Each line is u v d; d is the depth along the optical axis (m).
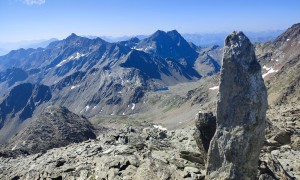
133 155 32.56
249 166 22.34
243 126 22.14
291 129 42.97
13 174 42.03
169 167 28.22
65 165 37.38
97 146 42.75
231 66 22.55
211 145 23.44
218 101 23.09
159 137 44.56
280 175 27.16
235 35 22.73
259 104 22.00
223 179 22.67
